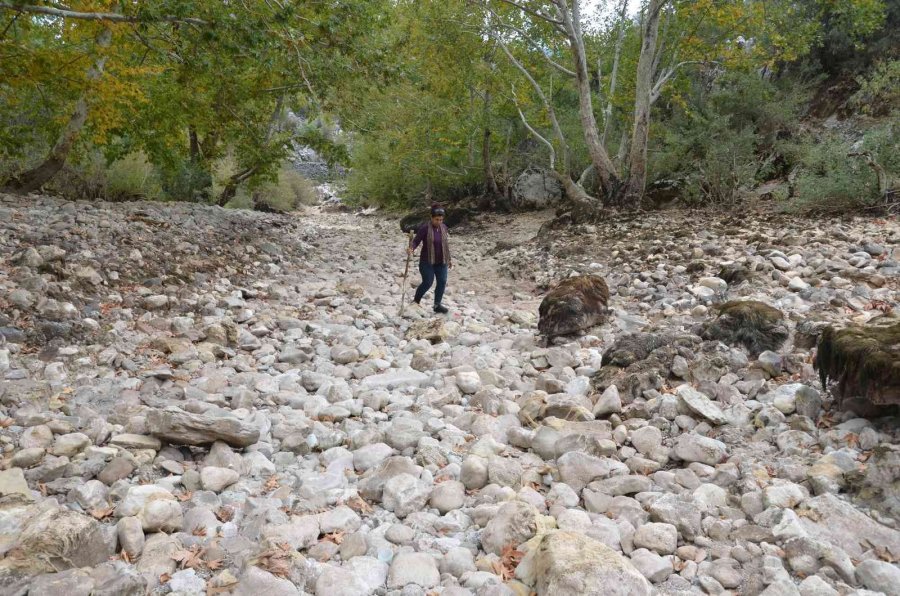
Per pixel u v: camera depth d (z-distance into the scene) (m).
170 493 3.52
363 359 6.78
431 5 18.55
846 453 3.72
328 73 11.59
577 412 4.75
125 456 3.85
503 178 25.66
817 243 9.38
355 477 3.96
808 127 18.16
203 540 3.14
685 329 6.45
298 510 3.44
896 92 15.57
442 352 6.91
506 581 2.84
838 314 6.35
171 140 16.45
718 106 18.83
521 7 16.44
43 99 13.18
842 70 19.19
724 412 4.59
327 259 14.42
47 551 2.72
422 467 3.98
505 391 5.64
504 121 25.25
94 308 7.21
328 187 45.34
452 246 18.53
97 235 9.67
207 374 5.88
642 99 15.83
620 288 9.33
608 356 5.80
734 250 10.05
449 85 21.36
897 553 2.93
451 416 5.08
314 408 5.12
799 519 3.14
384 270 13.43
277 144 19.25
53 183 16.53
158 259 9.66
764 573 2.76
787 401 4.50
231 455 4.04
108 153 15.51
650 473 3.96
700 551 3.03
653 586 2.76
